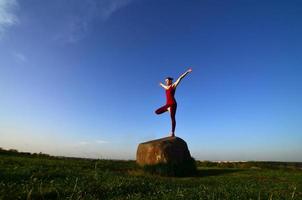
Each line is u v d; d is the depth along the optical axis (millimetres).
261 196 10297
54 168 15289
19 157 21625
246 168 25078
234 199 9602
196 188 11562
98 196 9352
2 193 8609
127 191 10391
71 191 9406
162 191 10266
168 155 20344
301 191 12938
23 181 10680
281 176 19109
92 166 19219
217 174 20531
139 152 21891
